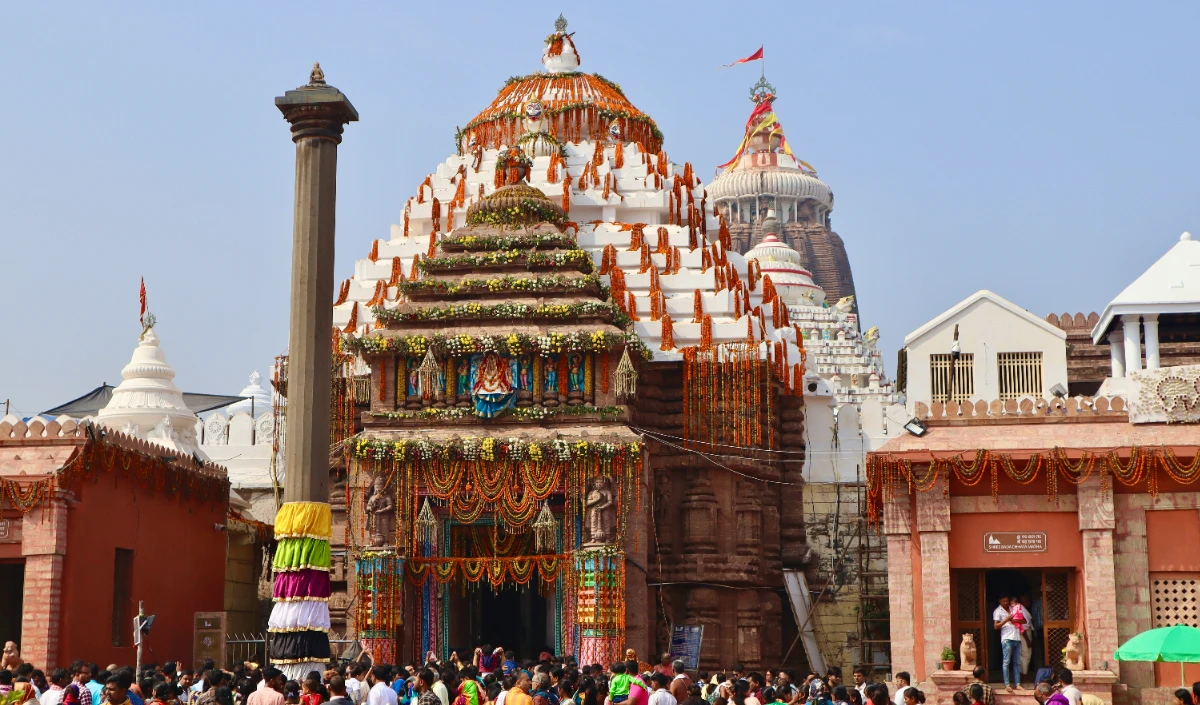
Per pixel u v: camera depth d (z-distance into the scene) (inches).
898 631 1326.3
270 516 1964.8
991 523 1336.1
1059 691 968.3
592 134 2103.8
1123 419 1344.7
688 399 1738.4
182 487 1647.4
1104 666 1278.3
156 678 957.8
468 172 2063.2
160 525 1596.9
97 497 1469.0
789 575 1787.6
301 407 1081.4
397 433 1656.0
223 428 2017.7
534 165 2017.7
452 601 1723.7
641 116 2144.4
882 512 1444.4
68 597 1408.7
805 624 1756.9
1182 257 1808.6
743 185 4736.7
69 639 1402.6
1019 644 1241.4
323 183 1103.6
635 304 1825.8
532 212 1812.3
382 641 1581.0
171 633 1600.6
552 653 1752.0
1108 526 1300.4
